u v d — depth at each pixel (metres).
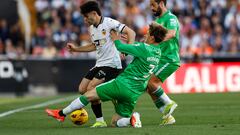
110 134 20.20
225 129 21.38
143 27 52.88
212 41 53.34
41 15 54.62
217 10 55.91
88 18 23.12
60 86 45.56
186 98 35.59
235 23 55.12
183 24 53.50
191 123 23.83
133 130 21.12
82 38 51.94
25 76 45.22
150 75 22.45
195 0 56.12
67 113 22.09
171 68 24.31
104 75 23.17
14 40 52.22
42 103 33.62
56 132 20.97
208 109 29.16
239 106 30.48
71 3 55.06
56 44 51.41
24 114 27.59
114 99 22.25
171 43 24.30
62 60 45.56
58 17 53.84
